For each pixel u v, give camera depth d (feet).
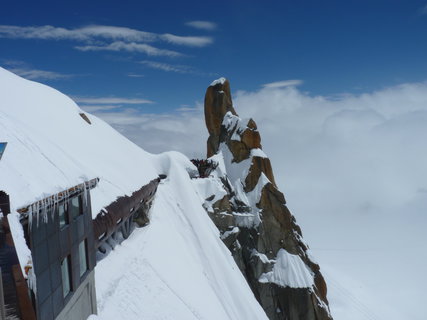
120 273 77.00
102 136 115.03
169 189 138.72
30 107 84.84
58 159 45.21
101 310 60.03
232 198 150.92
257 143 159.74
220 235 137.69
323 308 132.57
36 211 31.24
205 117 187.93
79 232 44.04
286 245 141.90
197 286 102.63
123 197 81.61
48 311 33.99
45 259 33.63
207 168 158.51
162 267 93.97
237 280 121.29
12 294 27.27
